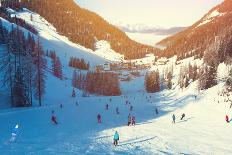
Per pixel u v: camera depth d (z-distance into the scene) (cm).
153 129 4788
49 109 6469
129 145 3522
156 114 6856
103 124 5003
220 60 12162
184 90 12519
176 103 9131
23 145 3097
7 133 3734
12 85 6581
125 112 6956
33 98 7712
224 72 10000
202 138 4353
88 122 5138
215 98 8150
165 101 10244
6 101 6775
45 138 3572
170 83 16138
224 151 3666
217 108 7262
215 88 9056
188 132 4744
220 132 4806
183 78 13362
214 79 10100
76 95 11531
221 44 12938
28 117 5219
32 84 7088
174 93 13062
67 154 2845
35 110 6128
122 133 4262
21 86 6569
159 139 4041
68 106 7406
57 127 4434
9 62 6550
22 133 3788
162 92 14950
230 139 4347
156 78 17112
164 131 4681
